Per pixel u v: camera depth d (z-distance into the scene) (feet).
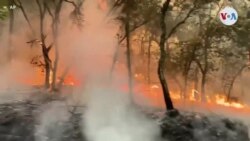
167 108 113.70
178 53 145.59
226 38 146.82
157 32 144.66
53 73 133.39
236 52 151.74
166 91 114.01
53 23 132.67
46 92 126.82
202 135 103.45
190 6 128.57
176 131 101.35
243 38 139.13
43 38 133.69
